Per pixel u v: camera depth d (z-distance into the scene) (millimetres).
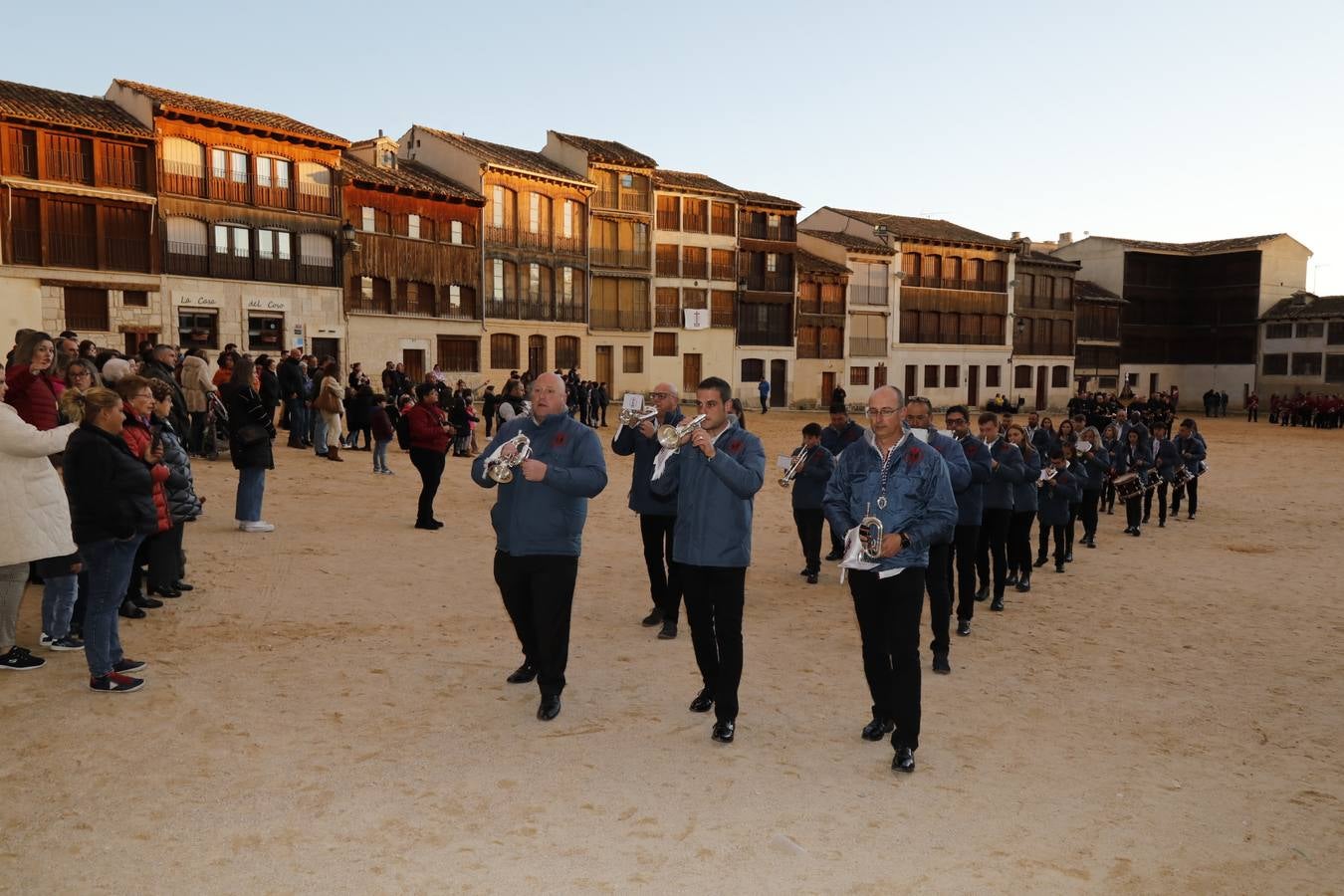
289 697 6320
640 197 51719
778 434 35750
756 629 8781
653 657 7660
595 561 11578
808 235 62000
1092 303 72500
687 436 5578
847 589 10656
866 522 5426
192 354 17734
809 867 4410
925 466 5523
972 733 6270
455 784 5113
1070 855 4645
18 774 5012
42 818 4566
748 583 10852
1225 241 76562
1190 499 17938
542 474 5695
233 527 12078
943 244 64062
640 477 8234
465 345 44406
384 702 6320
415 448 12727
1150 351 76188
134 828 4508
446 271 42938
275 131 36250
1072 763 5840
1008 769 5691
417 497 15695
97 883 4043
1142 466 16281
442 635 7969
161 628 7719
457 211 43406
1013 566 11109
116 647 6355
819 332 59594
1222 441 40938
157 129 33500
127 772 5094
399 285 41469
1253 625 9703
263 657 7125
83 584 7254
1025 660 8117
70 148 31891
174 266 34312
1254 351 73562
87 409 5930
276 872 4184
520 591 6332
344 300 39250
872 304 61500
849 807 5051
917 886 4289
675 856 4453
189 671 6715
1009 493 9750
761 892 4184
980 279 66188
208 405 17656
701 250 54312
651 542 8352
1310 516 18609
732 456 5875
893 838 4727
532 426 6246
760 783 5309
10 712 5812
